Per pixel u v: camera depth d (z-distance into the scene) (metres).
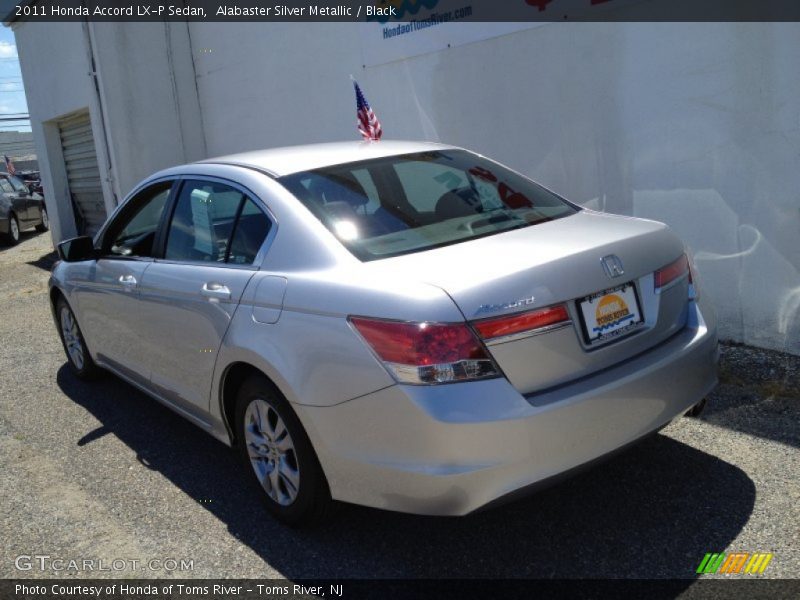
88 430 4.75
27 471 4.22
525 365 2.65
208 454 4.25
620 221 3.37
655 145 5.08
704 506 3.21
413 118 6.88
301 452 3.07
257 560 3.16
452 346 2.57
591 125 5.43
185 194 4.04
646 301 3.02
